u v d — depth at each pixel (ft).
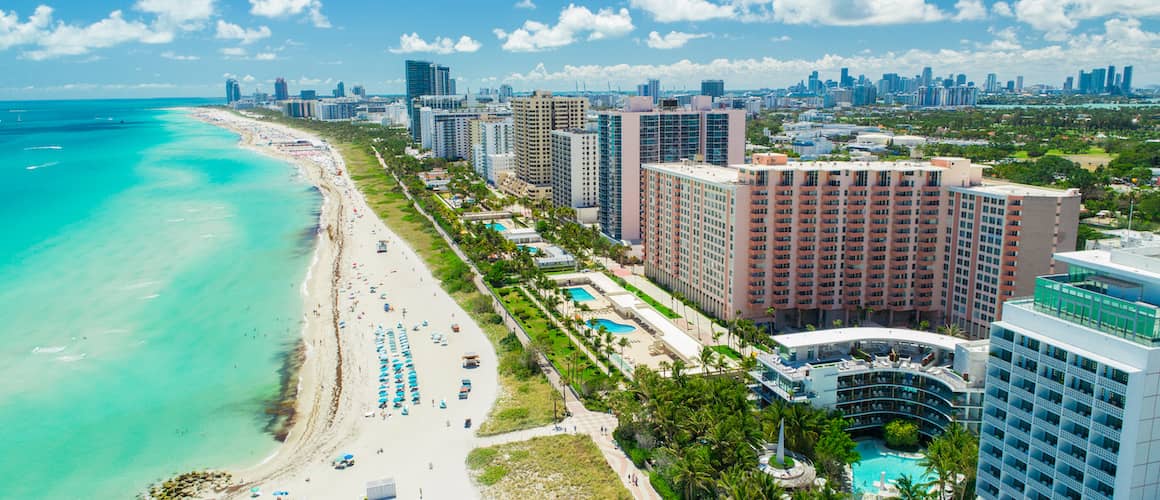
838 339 634.02
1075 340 364.38
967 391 553.64
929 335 636.48
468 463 579.89
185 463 602.44
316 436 638.12
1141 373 331.16
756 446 522.88
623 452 590.14
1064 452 367.45
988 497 414.82
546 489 539.29
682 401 582.76
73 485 571.69
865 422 610.24
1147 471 342.64
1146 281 350.84
